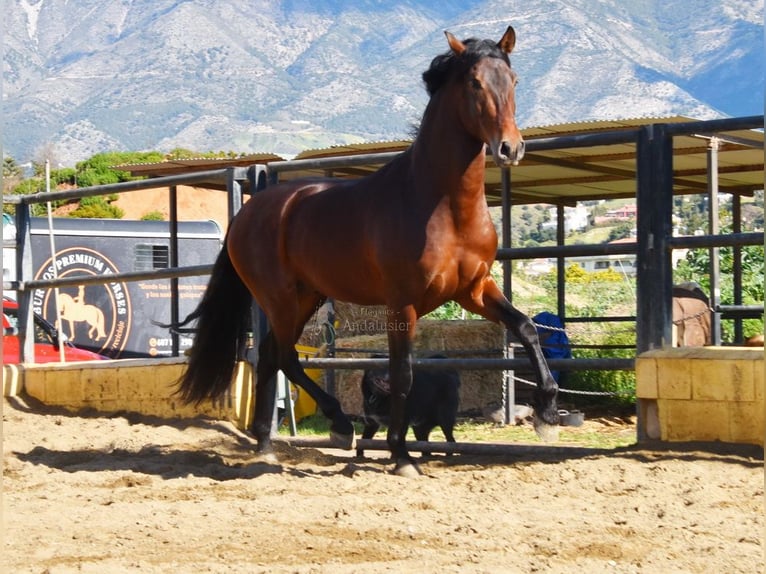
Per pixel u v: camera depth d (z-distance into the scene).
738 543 4.14
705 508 4.84
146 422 8.49
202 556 4.09
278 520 4.73
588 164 12.70
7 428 8.23
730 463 5.81
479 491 5.44
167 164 13.16
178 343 10.23
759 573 3.68
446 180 5.82
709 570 3.75
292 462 7.12
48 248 14.69
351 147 11.52
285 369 6.87
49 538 4.47
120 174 39.53
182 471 6.47
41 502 5.36
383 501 5.13
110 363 9.09
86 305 14.98
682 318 11.23
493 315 6.13
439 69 5.86
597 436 9.25
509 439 9.15
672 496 5.11
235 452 7.44
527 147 6.75
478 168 5.83
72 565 3.94
